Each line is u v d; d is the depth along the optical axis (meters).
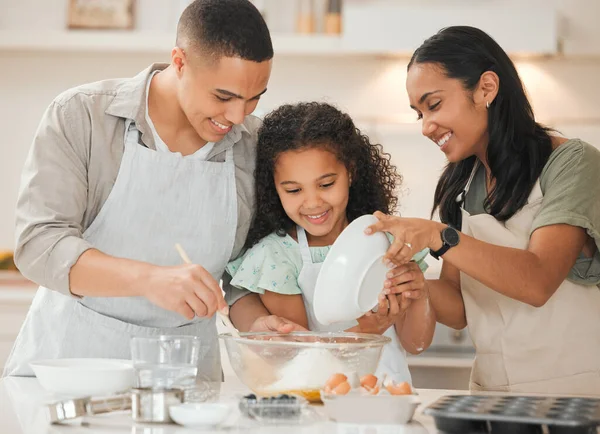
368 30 3.62
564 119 3.83
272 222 1.84
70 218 1.62
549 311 1.83
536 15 3.55
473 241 1.63
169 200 1.71
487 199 1.91
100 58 3.96
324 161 1.73
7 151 3.96
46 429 1.15
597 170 1.80
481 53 1.83
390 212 2.04
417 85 1.85
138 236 1.71
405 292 1.61
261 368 1.37
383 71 3.90
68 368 1.39
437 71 1.82
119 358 1.70
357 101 3.91
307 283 1.80
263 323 1.63
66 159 1.63
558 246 1.72
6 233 3.94
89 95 1.69
